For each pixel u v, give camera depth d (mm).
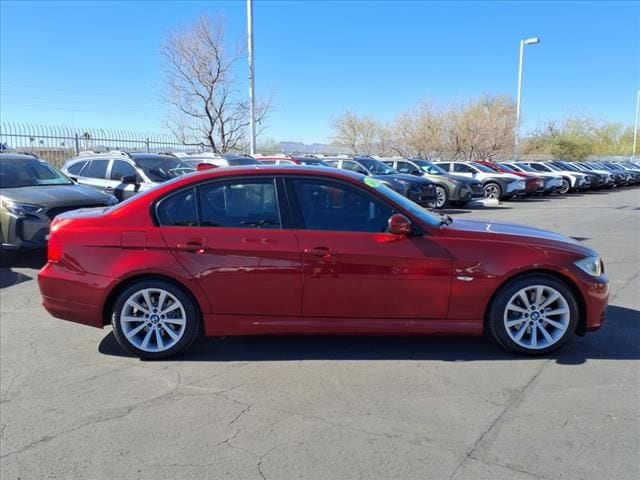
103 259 4211
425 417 3340
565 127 53312
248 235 4172
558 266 4141
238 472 2793
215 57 26297
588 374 3975
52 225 4492
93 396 3676
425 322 4199
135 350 4285
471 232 4266
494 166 24359
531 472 2775
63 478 2758
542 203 20672
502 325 4219
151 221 4262
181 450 3002
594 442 3047
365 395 3648
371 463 2859
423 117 41906
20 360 4320
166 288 4215
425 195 15164
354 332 4207
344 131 52875
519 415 3359
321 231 4176
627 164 39906
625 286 6656
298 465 2848
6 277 7219
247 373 4031
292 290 4160
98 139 19141
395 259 4105
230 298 4188
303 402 3557
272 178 4289
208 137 27438
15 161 8711
